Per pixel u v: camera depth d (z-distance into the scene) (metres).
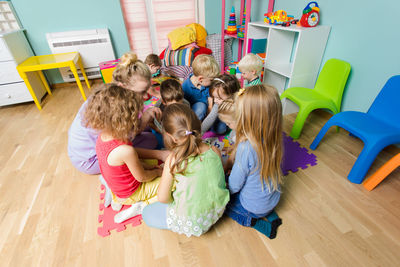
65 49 2.62
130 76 1.23
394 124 1.28
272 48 1.97
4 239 1.04
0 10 2.30
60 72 2.80
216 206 0.93
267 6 2.24
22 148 1.69
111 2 2.60
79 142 1.22
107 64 2.59
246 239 1.00
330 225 1.04
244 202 1.01
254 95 0.80
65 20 2.57
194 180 0.85
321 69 1.82
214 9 2.90
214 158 0.88
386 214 1.08
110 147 0.90
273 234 1.00
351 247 0.95
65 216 1.14
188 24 2.96
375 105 1.39
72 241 1.03
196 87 1.55
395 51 1.34
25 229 1.08
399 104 1.27
